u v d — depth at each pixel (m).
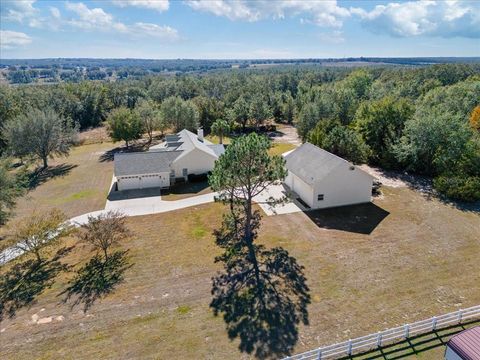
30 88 94.19
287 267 21.06
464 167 34.25
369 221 27.17
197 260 22.22
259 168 22.39
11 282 20.45
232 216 28.66
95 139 67.81
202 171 39.66
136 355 14.88
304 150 35.72
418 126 36.44
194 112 64.00
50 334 16.20
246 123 72.75
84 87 97.12
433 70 105.69
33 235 21.69
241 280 19.91
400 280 19.59
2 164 27.59
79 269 21.56
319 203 29.84
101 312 17.59
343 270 20.62
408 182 36.03
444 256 21.97
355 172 29.83
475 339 13.09
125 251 23.62
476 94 53.31
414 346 15.01
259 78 146.00
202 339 15.64
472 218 27.33
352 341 14.65
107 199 34.12
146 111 60.88
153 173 36.91
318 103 55.28
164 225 27.69
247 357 14.59
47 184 40.12
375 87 80.94
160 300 18.39
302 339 15.50
